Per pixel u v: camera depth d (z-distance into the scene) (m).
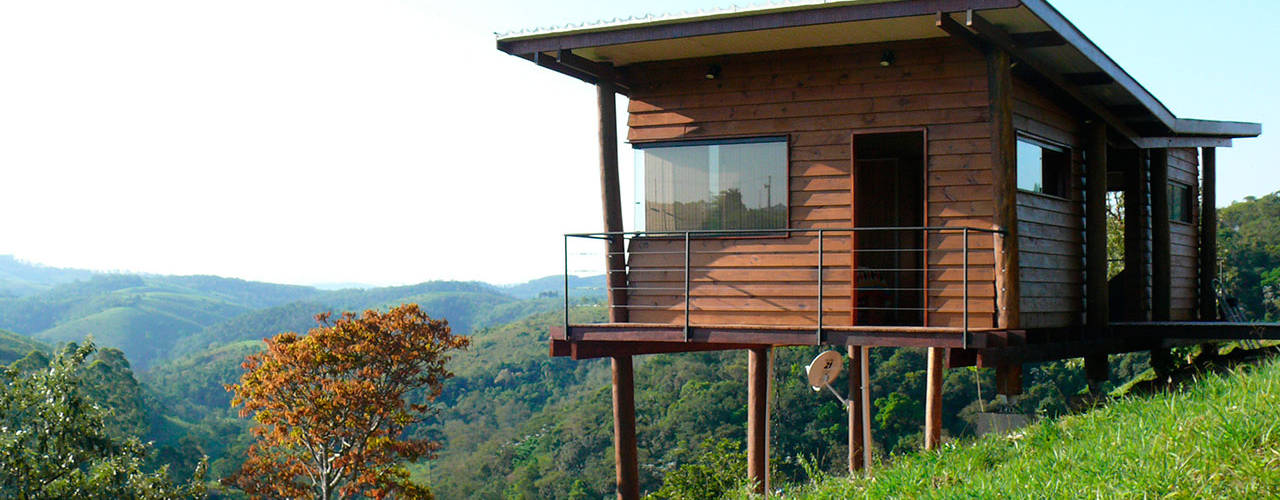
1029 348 11.66
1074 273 13.52
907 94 11.43
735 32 10.70
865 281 13.54
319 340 36.09
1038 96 12.41
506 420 107.00
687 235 11.72
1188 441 6.58
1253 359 13.82
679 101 12.54
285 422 36.31
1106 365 15.03
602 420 79.94
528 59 11.93
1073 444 7.69
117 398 66.75
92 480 24.75
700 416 63.47
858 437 16.77
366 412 36.06
